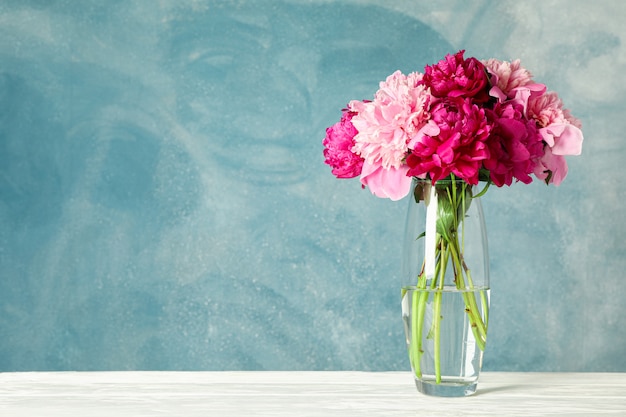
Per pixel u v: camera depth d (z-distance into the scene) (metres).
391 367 1.71
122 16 1.73
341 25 1.72
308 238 1.72
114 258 1.72
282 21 1.72
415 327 1.21
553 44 1.71
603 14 1.70
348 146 1.19
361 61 1.72
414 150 1.08
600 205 1.70
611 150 1.70
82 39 1.73
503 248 1.71
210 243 1.72
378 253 1.71
